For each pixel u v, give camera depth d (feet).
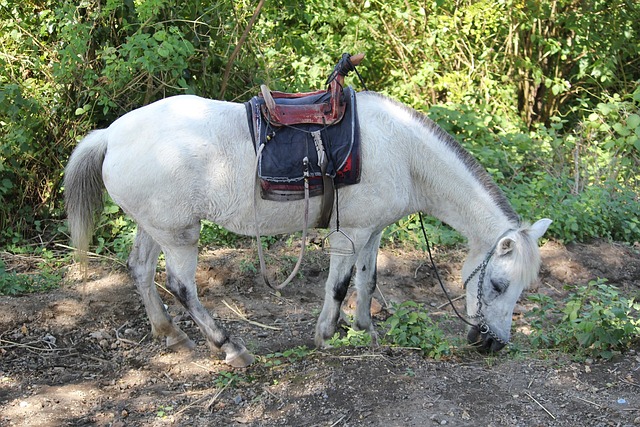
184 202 14.02
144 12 19.22
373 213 14.49
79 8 20.48
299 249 20.24
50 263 19.04
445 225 22.07
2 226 20.42
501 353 15.34
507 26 29.53
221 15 22.21
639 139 22.91
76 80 20.38
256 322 17.24
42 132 20.65
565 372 14.44
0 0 20.80
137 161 13.84
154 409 13.42
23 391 13.96
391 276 19.84
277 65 24.31
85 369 15.03
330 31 28.27
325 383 13.56
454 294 19.49
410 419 12.48
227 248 20.11
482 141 24.57
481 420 12.57
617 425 12.59
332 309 15.31
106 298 17.44
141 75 20.01
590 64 30.37
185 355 15.61
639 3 29.32
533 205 21.85
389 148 14.33
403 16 27.25
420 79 27.17
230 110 14.21
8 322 16.21
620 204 23.35
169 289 15.03
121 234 19.75
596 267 21.08
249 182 14.01
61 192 21.17
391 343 15.62
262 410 13.21
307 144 13.88
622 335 15.08
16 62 21.17
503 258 14.66
